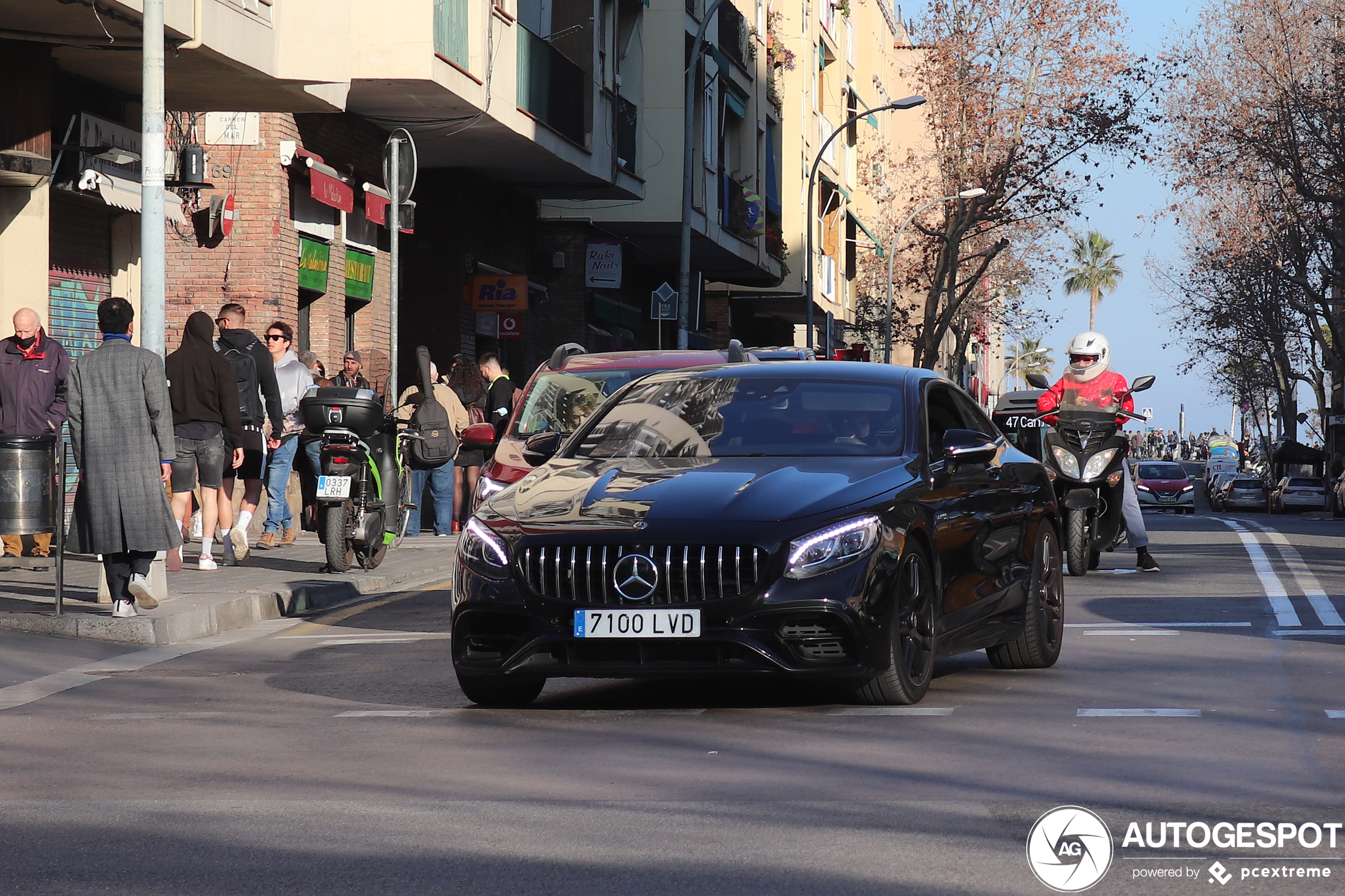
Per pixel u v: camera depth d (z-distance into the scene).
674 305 31.02
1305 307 59.66
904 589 8.17
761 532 7.85
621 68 35.78
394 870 5.23
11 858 5.43
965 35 52.62
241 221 22.14
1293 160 49.31
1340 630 11.28
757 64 46.94
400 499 17.69
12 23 15.61
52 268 18.58
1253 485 77.25
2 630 11.45
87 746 7.62
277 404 16.47
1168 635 11.14
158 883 5.11
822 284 59.78
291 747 7.49
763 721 7.93
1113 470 15.92
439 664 10.28
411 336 28.86
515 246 32.62
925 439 8.98
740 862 5.25
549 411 13.16
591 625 7.86
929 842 5.48
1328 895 4.83
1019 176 52.62
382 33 21.88
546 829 5.75
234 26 17.17
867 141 75.31
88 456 11.39
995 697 8.59
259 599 12.96
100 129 18.19
